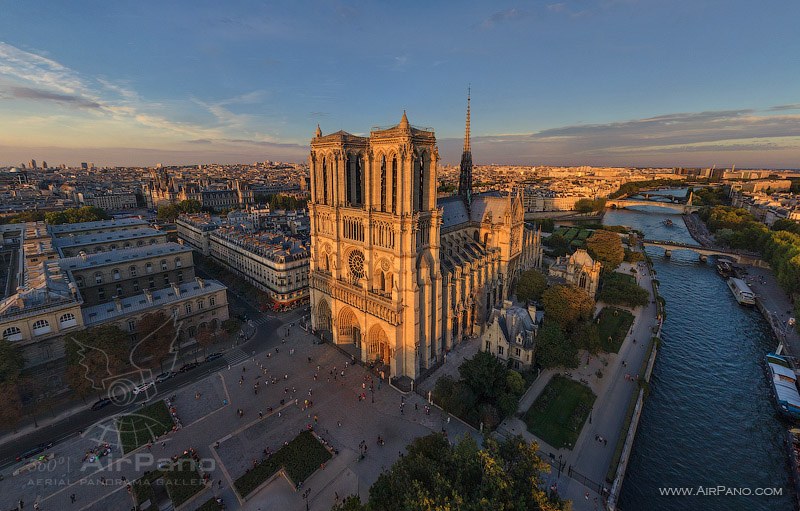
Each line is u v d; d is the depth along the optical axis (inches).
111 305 4539.9
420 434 3516.2
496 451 2346.2
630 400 3986.2
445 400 3646.7
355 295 4534.9
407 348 4261.8
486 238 6259.8
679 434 3794.3
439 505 1963.6
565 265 6747.1
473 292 5305.1
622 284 6427.2
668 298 7372.1
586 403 3912.4
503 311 4534.9
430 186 4180.6
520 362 4325.8
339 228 4726.9
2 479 2972.4
